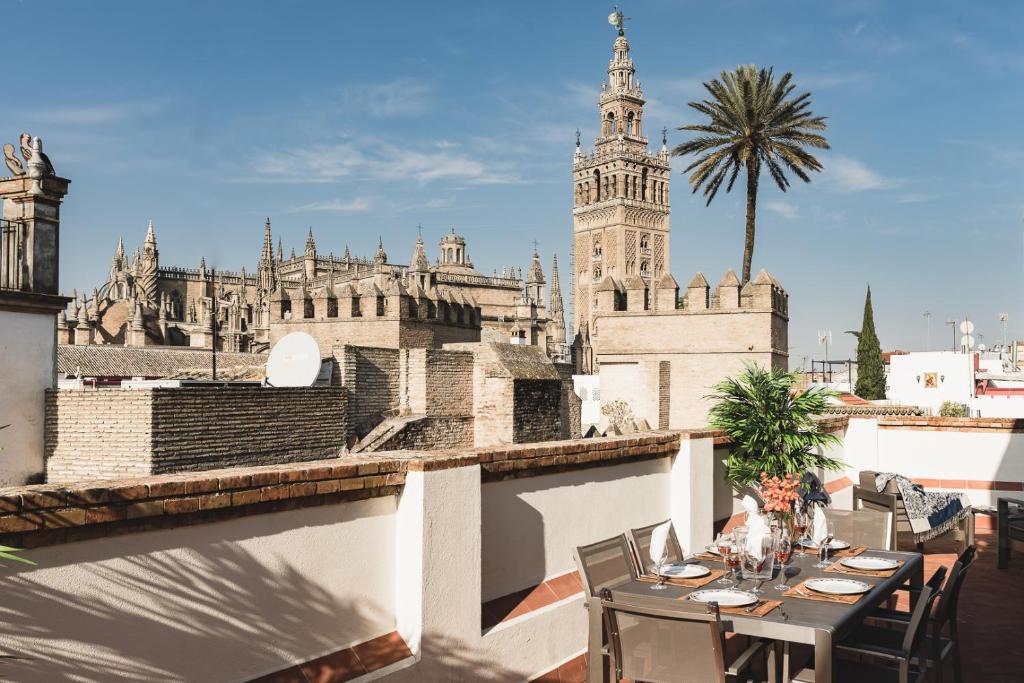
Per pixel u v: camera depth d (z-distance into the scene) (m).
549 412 27.91
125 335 83.69
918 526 12.34
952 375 65.25
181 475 4.89
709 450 10.06
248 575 5.09
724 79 44.00
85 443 14.23
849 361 75.38
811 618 5.89
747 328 33.75
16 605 4.00
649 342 35.31
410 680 5.88
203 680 4.83
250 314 89.94
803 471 10.77
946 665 8.31
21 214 14.69
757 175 44.22
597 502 8.39
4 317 14.02
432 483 6.12
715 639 5.41
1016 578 11.98
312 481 5.40
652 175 144.38
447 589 6.21
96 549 4.33
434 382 25.28
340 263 117.25
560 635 7.50
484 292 100.81
